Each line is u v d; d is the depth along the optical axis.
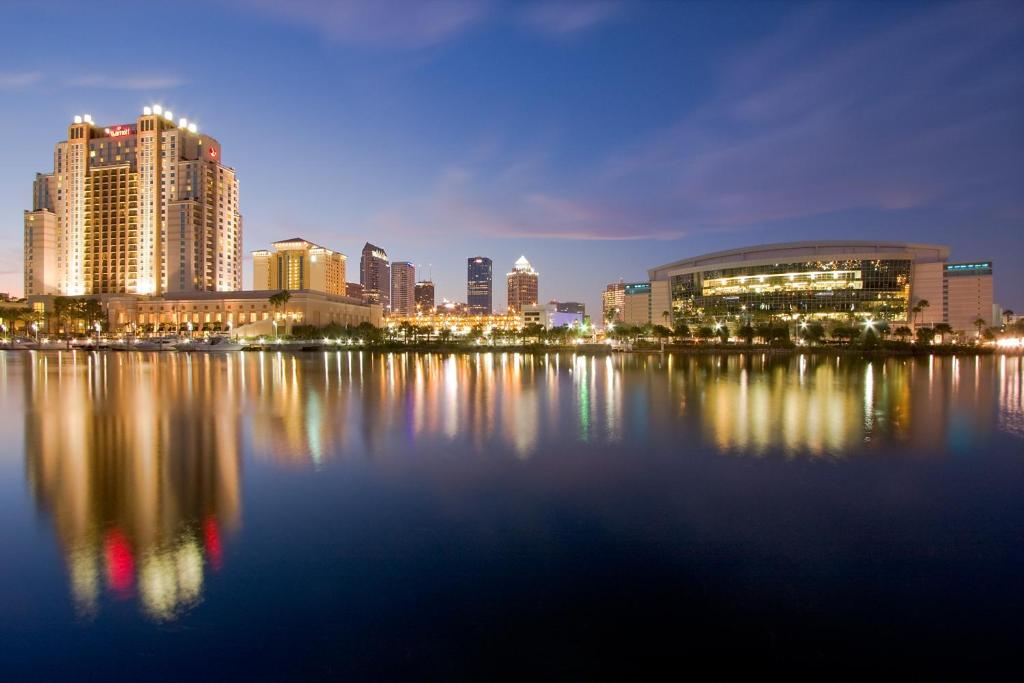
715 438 28.42
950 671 9.60
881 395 48.19
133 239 191.62
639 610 11.47
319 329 179.50
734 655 10.01
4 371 76.50
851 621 11.09
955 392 50.53
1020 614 11.36
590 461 23.42
